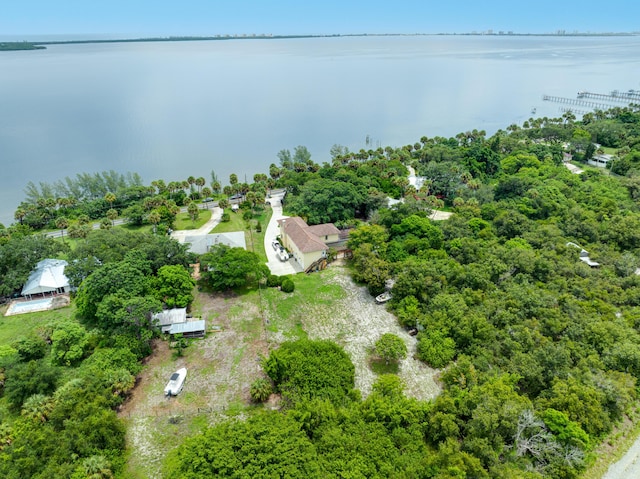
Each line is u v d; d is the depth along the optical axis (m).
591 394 39.56
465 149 131.50
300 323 55.03
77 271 59.84
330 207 82.50
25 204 95.69
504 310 51.91
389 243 69.19
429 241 70.38
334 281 63.94
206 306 58.16
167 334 51.88
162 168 158.25
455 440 35.81
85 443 33.84
